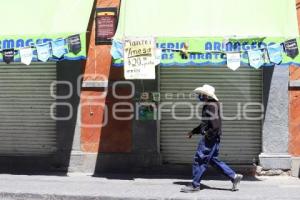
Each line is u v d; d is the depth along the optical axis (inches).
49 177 759.7
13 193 670.5
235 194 657.6
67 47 717.9
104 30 769.6
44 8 732.7
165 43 692.1
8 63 761.6
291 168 751.7
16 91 807.7
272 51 685.3
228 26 691.4
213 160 669.3
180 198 641.0
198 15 697.6
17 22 732.7
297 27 697.0
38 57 723.4
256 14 694.5
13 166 808.9
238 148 770.8
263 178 748.0
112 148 780.6
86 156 783.7
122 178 752.3
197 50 689.0
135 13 701.9
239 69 765.9
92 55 777.6
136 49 695.1
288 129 750.5
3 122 813.2
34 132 805.9
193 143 775.1
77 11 728.3
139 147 774.5
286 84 748.0
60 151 791.7
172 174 772.0
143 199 645.9
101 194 658.2
